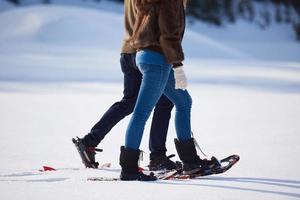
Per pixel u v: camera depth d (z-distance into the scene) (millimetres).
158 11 10727
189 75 51500
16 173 12164
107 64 61719
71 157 15047
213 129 20406
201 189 10445
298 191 10289
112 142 17625
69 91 36312
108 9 134750
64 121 22906
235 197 9797
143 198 9734
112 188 10508
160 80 11039
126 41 12930
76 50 76688
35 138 18406
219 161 12125
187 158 11828
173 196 9867
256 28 151375
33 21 89688
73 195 9953
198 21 146000
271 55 105562
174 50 10602
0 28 87312
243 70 60312
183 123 11828
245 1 157000
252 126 21156
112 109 13227
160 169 12914
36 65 57562
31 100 30812
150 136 13023
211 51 90500
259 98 33000
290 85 43438
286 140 17562
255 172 12328
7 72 49938
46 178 11609
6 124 21891
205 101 31031
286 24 158250
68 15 92938
